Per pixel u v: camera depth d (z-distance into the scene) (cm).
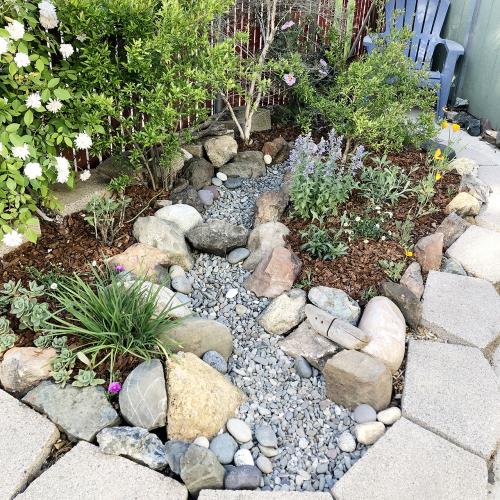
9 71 252
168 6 305
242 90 396
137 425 208
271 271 280
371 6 486
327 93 442
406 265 298
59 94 265
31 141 260
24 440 200
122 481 188
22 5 252
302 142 329
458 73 562
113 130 332
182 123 413
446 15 573
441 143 440
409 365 243
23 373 217
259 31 444
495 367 255
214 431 214
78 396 213
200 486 188
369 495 187
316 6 446
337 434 220
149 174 346
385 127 372
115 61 315
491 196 378
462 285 291
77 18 276
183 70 331
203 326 245
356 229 315
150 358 225
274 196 334
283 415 228
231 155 392
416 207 345
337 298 266
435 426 213
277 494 185
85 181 333
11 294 246
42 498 181
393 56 403
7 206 278
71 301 236
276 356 254
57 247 285
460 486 190
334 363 230
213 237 309
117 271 269
